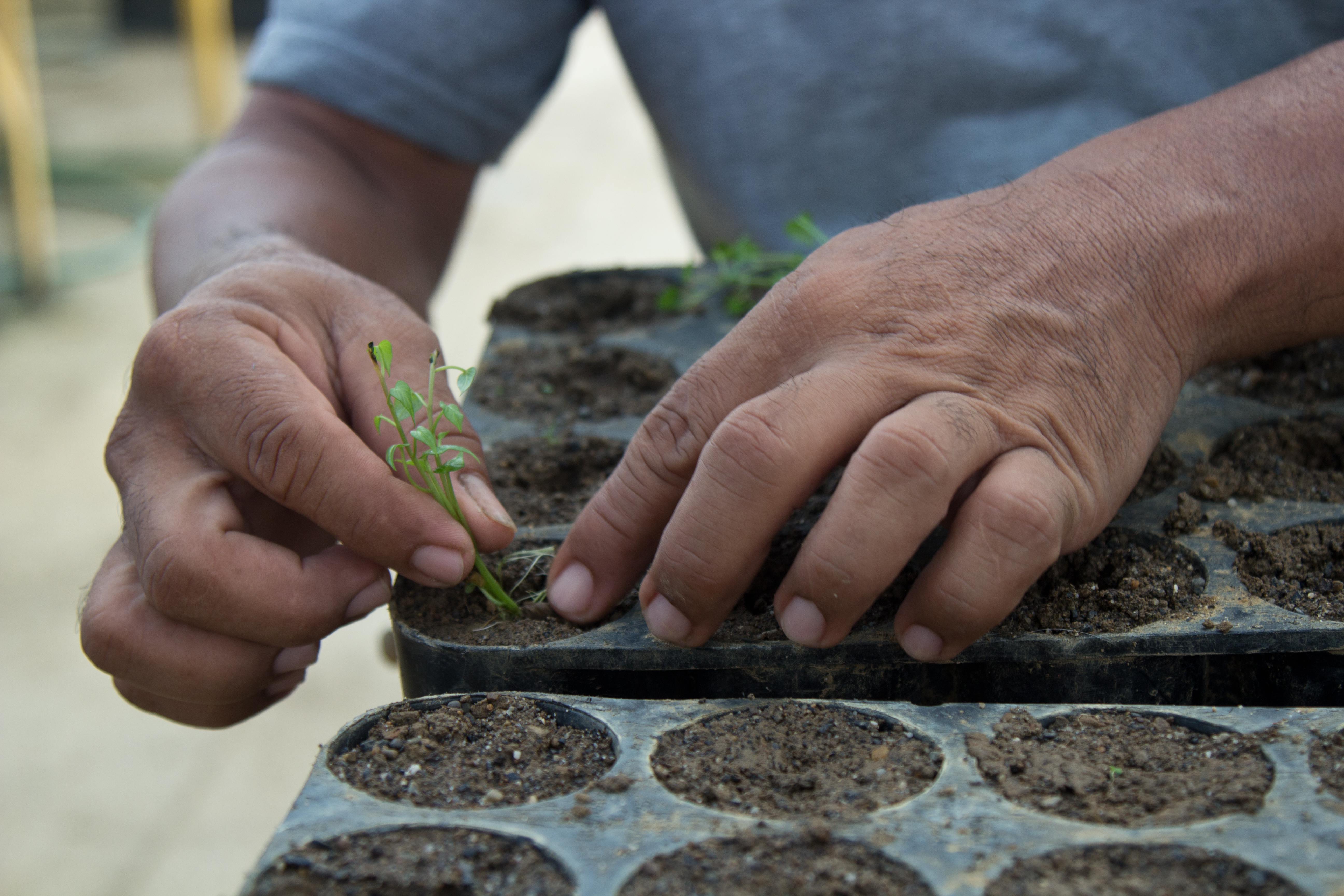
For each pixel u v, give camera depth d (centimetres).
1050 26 64
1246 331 49
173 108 295
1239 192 48
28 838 107
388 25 66
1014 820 42
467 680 47
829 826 42
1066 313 46
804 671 46
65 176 248
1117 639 46
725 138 70
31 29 351
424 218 72
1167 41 64
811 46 67
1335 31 63
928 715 45
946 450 44
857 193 69
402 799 43
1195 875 40
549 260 215
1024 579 44
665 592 45
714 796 43
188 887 102
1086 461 46
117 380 178
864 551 44
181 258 58
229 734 123
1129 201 48
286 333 50
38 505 150
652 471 47
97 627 48
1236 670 46
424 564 47
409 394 47
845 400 45
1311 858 40
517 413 58
